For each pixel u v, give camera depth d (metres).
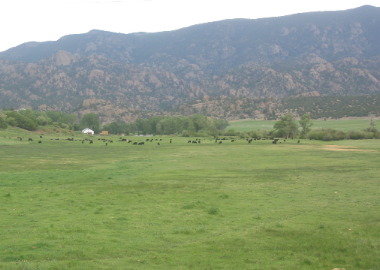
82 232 21.23
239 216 25.84
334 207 29.05
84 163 71.69
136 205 29.78
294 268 15.54
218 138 188.88
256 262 16.34
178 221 24.17
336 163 71.06
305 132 188.25
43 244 18.50
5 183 43.22
